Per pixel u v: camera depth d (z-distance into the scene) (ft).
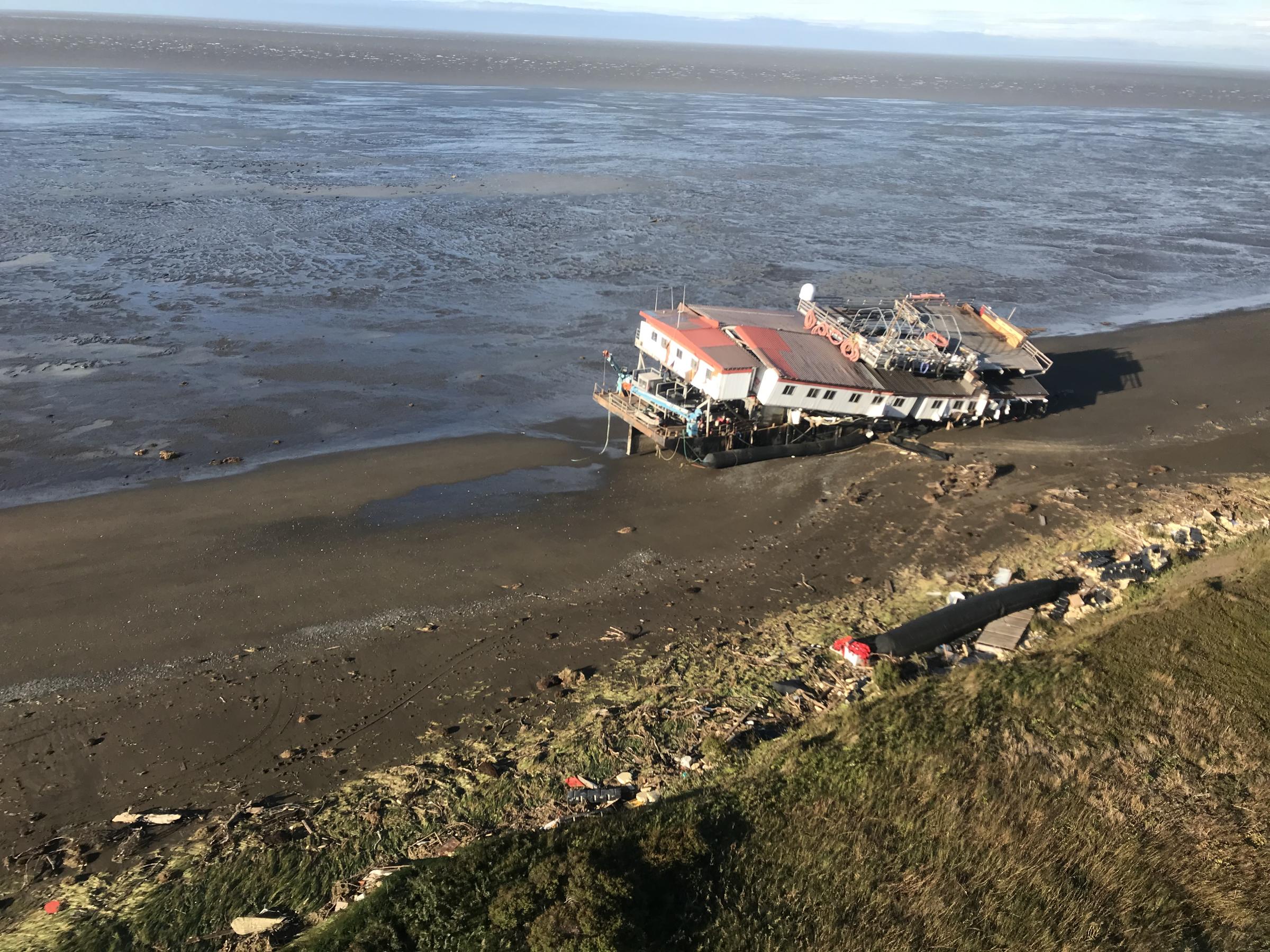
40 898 60.13
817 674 85.81
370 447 131.13
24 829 65.46
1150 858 65.46
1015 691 81.92
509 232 245.65
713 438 132.26
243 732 75.66
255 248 215.51
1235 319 207.51
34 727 75.00
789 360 133.18
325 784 70.59
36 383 142.31
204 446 127.44
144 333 164.35
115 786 69.62
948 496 123.65
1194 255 265.95
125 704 78.18
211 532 106.22
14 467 118.42
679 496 122.52
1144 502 123.03
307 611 92.58
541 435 139.74
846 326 147.13
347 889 61.05
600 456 134.00
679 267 227.81
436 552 105.19
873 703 80.38
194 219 233.96
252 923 58.18
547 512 116.37
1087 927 60.34
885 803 69.26
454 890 59.62
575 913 56.49
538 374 161.89
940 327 159.22
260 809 67.77
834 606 97.96
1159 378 171.63
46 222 221.66
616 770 72.49
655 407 132.98
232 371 152.35
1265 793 71.26
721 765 73.36
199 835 65.26
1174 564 105.70
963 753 74.33
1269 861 65.10
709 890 61.26
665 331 135.23
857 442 139.33
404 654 86.74
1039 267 246.88
